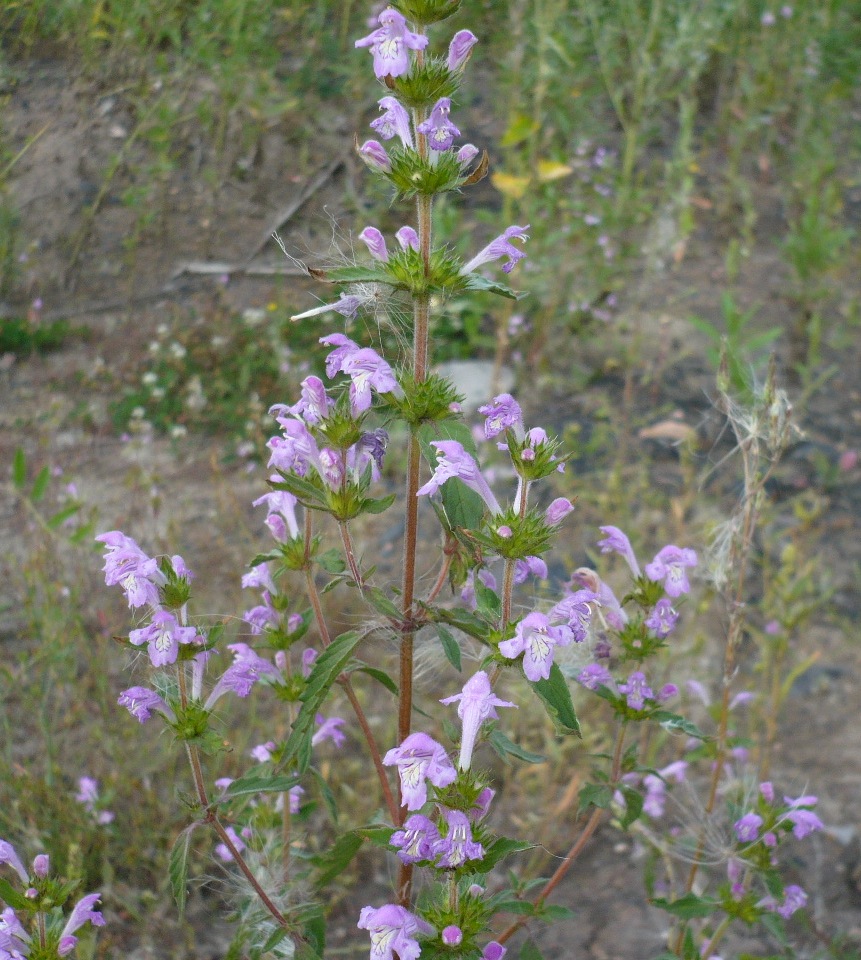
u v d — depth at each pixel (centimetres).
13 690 425
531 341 673
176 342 647
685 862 398
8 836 361
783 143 908
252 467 559
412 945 208
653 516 543
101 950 346
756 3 949
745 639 490
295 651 443
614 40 832
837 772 431
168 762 394
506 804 414
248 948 283
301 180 776
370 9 867
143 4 765
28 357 642
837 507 572
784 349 689
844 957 363
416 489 248
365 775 418
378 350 299
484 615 241
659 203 799
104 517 527
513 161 694
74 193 734
